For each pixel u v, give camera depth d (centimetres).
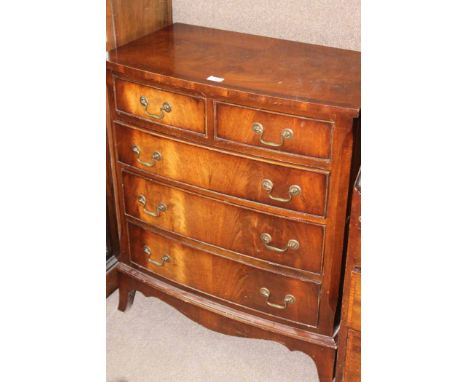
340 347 162
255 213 165
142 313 216
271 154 154
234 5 193
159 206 183
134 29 184
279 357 198
